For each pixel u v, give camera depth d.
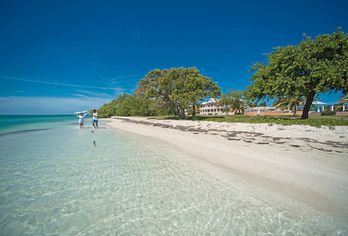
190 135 15.60
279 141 11.06
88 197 5.30
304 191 5.24
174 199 5.10
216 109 85.88
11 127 27.86
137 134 18.19
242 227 3.92
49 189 5.80
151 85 34.66
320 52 16.69
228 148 10.32
